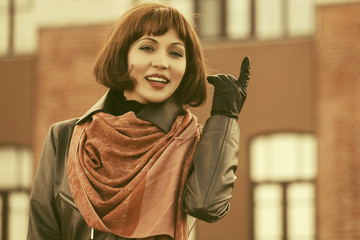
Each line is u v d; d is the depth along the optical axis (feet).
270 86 61.21
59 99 65.00
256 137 61.57
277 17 61.67
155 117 9.04
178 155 8.86
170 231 8.57
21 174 66.23
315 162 60.54
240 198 60.95
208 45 61.82
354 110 59.88
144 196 8.60
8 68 66.28
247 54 61.62
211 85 9.77
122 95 9.33
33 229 9.36
